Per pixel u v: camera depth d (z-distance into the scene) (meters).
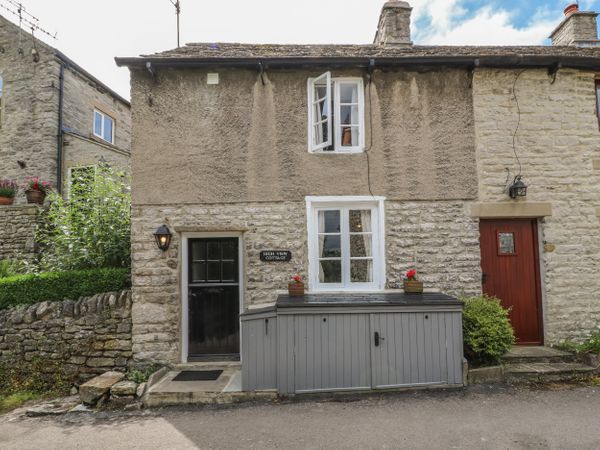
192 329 5.57
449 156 5.66
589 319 5.52
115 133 12.02
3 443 3.60
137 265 5.39
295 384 4.41
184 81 5.65
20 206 7.75
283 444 3.38
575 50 6.44
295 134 5.66
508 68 5.72
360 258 5.61
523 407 3.97
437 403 4.12
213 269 5.67
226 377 4.91
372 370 4.45
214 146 5.61
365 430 3.58
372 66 5.52
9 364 5.27
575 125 5.75
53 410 4.34
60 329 5.33
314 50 6.46
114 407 4.37
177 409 4.25
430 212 5.60
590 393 4.30
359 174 5.62
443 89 5.74
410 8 6.70
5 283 5.49
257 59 5.40
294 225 5.56
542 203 5.59
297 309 4.44
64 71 9.90
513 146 5.70
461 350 4.52
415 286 5.08
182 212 5.52
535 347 5.49
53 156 9.46
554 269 5.57
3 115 9.64
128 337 5.30
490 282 5.71
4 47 9.78
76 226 6.11
